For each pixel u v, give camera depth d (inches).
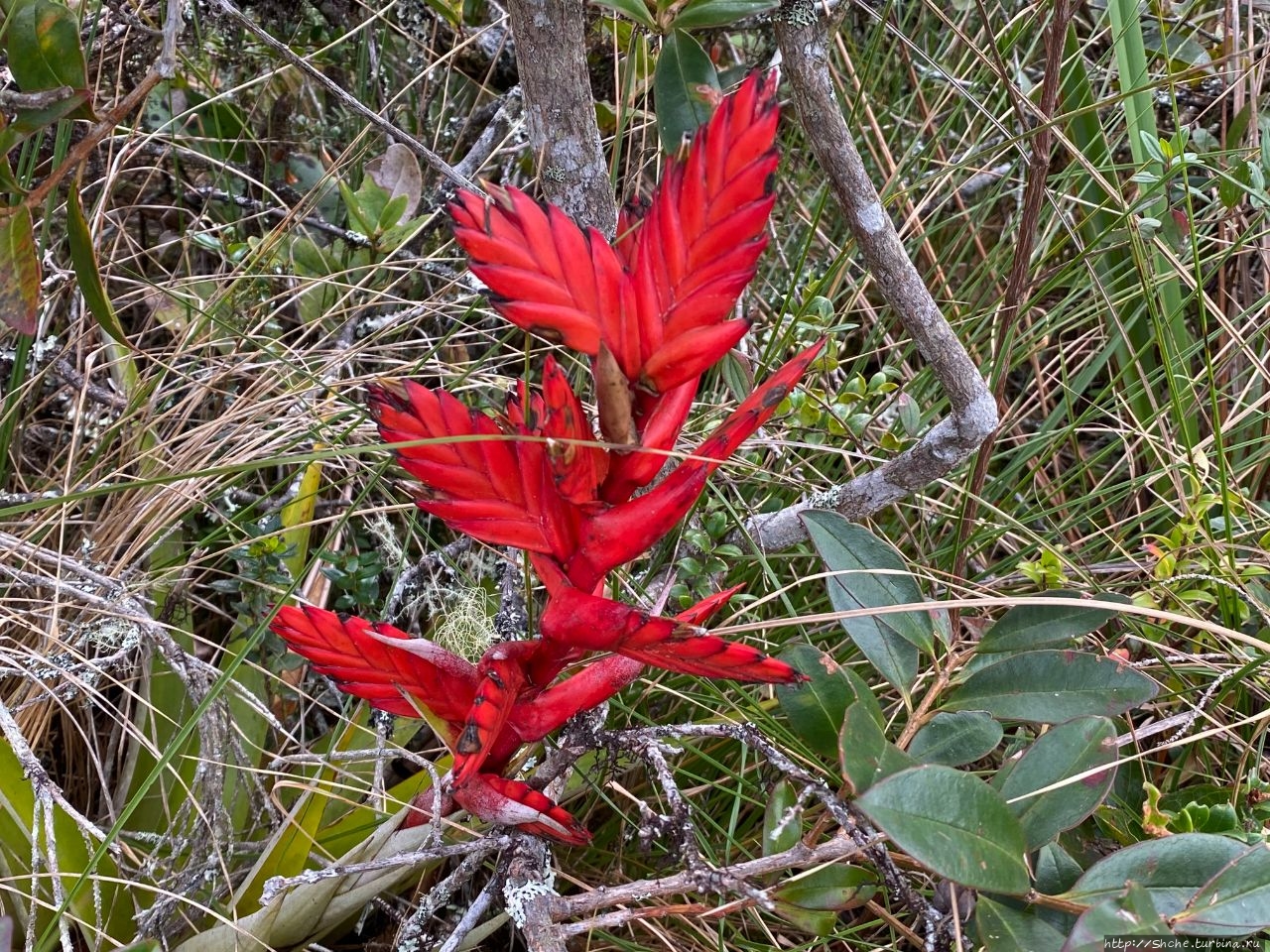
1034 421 73.0
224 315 64.8
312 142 74.8
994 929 33.4
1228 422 61.3
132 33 63.5
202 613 59.4
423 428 28.5
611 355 26.2
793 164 75.5
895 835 30.0
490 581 55.6
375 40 71.1
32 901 40.5
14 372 54.6
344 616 33.0
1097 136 64.5
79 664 47.7
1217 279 71.0
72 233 36.5
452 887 36.9
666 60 39.0
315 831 42.2
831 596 42.1
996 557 65.3
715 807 51.8
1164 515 60.4
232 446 60.3
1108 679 38.1
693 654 28.5
